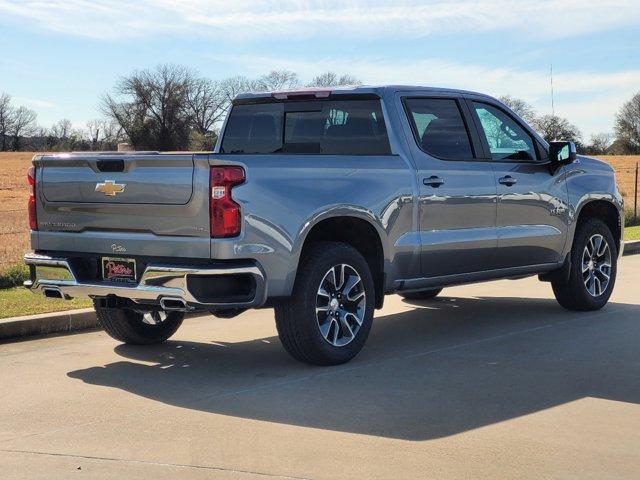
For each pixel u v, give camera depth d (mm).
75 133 88125
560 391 5559
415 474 4066
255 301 5734
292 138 7254
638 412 5090
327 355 6230
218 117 89625
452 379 5891
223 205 5578
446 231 7031
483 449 4426
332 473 4086
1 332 7406
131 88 87250
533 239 7785
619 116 90000
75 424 4926
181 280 5625
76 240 6230
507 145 7773
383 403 5301
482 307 9000
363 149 6887
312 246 6195
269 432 4734
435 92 7215
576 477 4023
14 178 44219
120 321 6895
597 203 8758
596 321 8070
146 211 5836
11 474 4109
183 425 4883
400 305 9180
